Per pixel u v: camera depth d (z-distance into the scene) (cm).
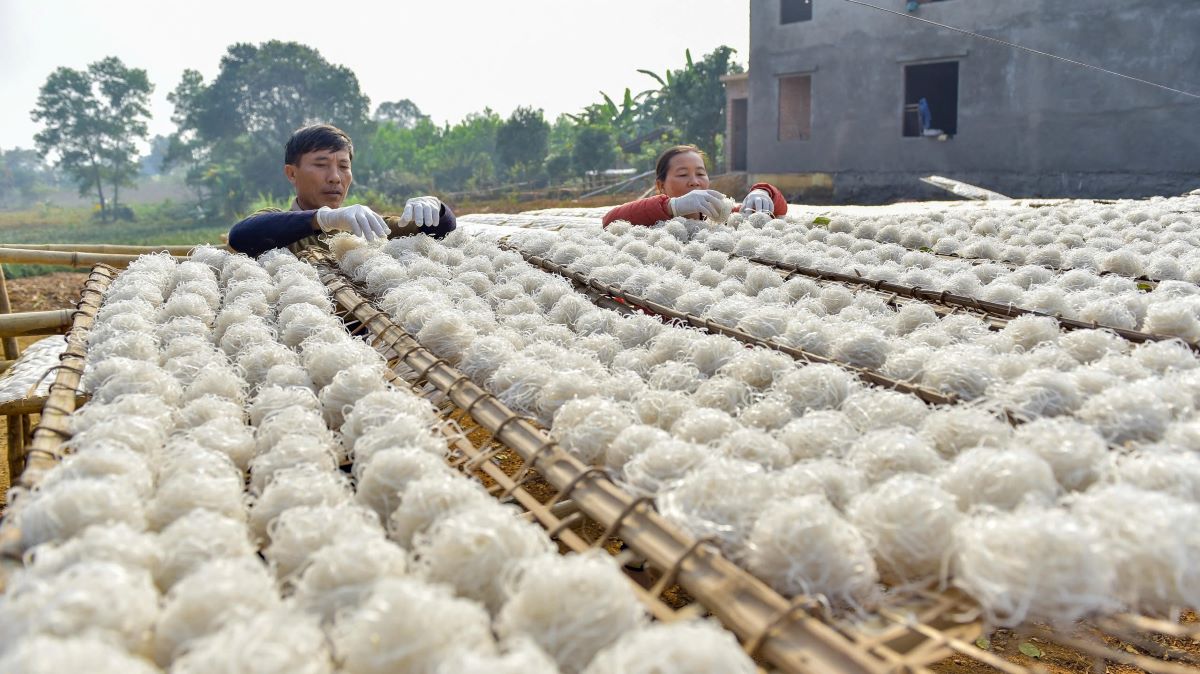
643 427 195
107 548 137
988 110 1806
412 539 158
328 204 548
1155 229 548
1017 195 1798
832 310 355
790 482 167
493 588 138
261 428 215
